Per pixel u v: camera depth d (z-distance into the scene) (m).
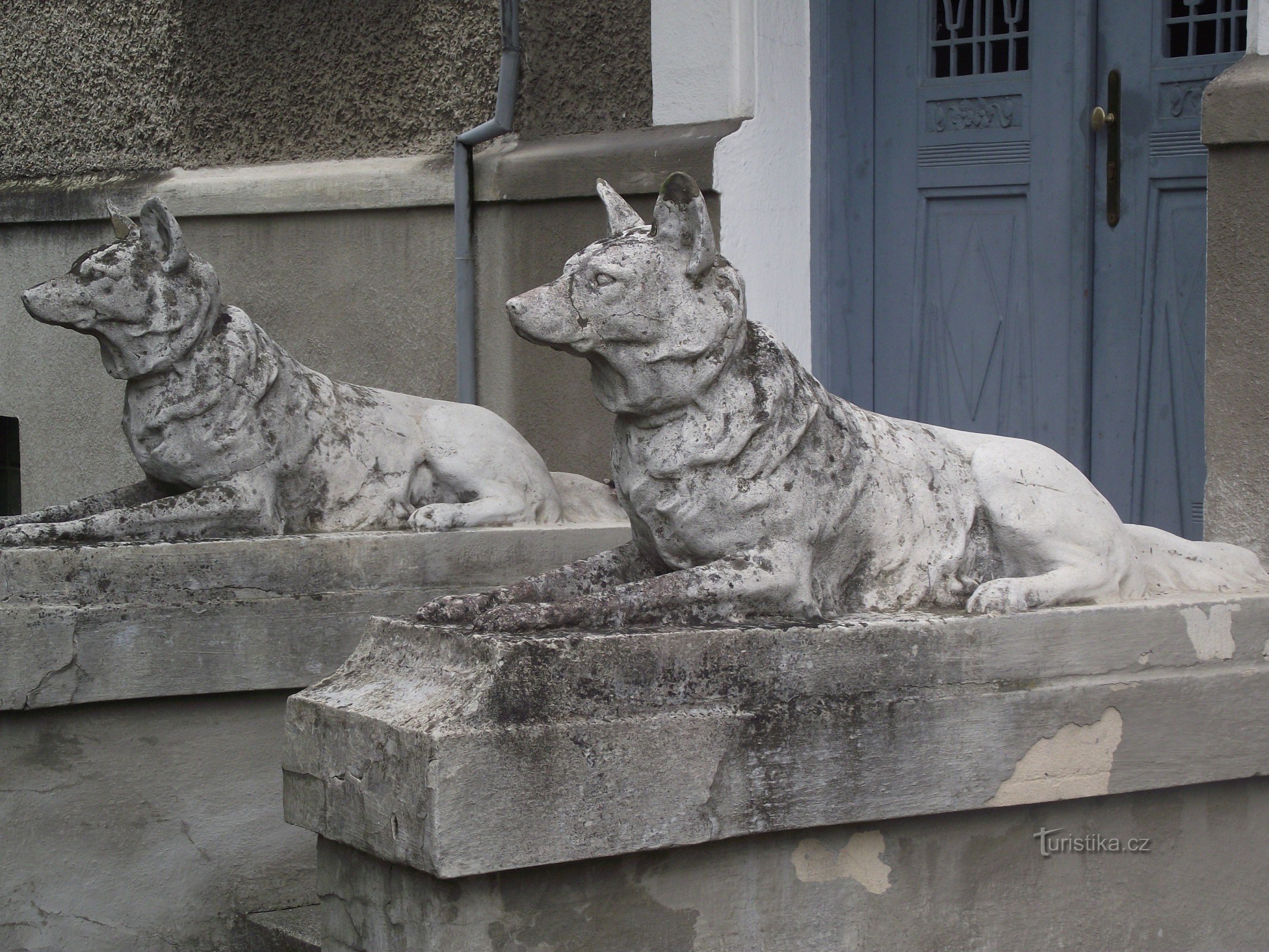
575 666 3.18
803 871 3.44
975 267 5.37
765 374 3.57
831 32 5.57
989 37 5.29
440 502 5.32
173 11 7.52
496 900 3.12
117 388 7.83
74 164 8.05
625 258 3.44
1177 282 4.89
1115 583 3.83
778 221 5.52
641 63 5.80
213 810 4.78
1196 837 3.89
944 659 3.52
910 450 3.87
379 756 3.19
